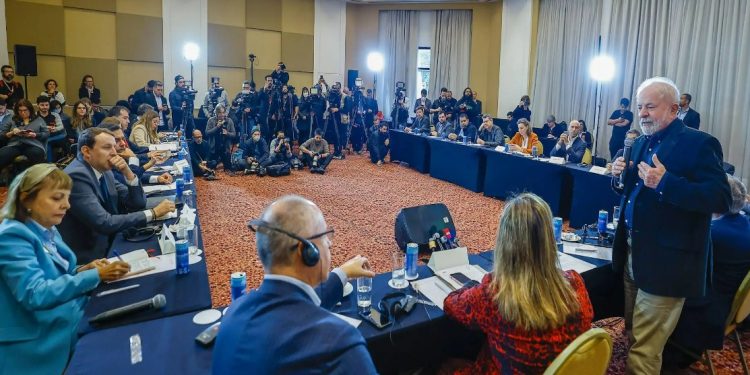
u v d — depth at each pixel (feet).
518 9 35.65
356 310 6.26
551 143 27.37
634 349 7.14
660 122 6.80
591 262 8.47
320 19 41.39
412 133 29.53
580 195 16.99
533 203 4.93
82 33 33.37
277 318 3.37
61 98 28.12
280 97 34.22
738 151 23.47
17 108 20.79
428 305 6.53
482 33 39.68
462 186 24.09
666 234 6.65
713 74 24.27
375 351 5.85
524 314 4.66
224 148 26.78
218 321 5.70
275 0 39.50
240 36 38.47
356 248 14.51
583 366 4.46
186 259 7.02
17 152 20.27
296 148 28.48
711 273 7.18
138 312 5.85
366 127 37.76
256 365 3.22
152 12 35.12
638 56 27.86
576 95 31.89
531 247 4.77
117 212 9.72
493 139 25.49
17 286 5.43
